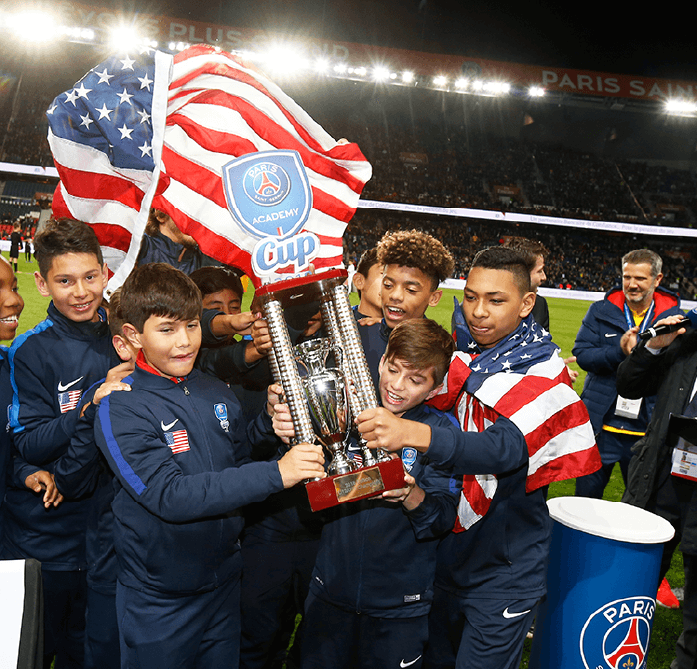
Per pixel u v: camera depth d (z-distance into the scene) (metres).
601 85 30.02
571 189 32.53
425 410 1.92
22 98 28.19
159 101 1.75
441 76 29.02
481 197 31.17
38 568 1.23
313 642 1.97
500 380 1.82
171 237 3.10
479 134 34.72
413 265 2.06
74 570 2.12
